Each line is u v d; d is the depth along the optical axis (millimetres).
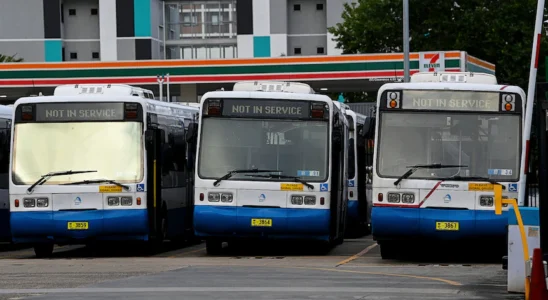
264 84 59281
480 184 49656
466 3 153625
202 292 35750
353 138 74875
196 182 55406
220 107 55875
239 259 54250
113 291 36594
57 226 55188
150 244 59125
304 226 54625
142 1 182500
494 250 57156
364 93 171875
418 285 38250
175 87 143500
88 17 187625
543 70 148375
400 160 50375
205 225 55062
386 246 53625
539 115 34969
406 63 98438
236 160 55344
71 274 44469
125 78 139375
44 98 56562
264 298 33844
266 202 54781
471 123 50344
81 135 56281
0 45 185625
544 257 33406
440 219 49656
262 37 185000
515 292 34969
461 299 33719
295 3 187000
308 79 135750
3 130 62781
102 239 55938
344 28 160500
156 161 57781
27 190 55594
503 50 148625
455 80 54531
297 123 55594
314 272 44188
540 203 34031
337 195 58094
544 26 149375
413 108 50750
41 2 185625
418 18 155875
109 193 55406
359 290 36344
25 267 48844
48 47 185625
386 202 50188
